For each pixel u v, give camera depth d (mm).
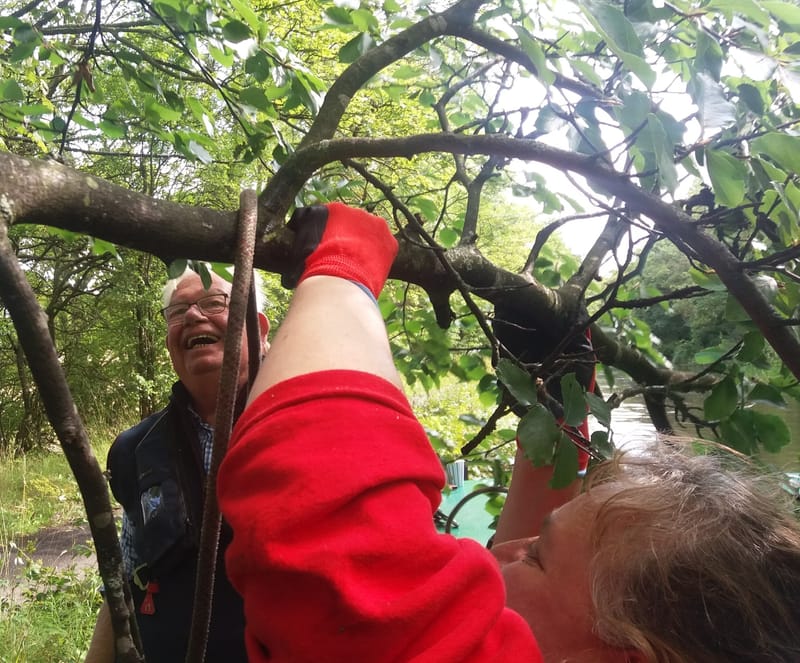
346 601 554
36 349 714
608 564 726
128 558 1812
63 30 2191
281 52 1781
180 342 1782
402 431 649
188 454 1728
